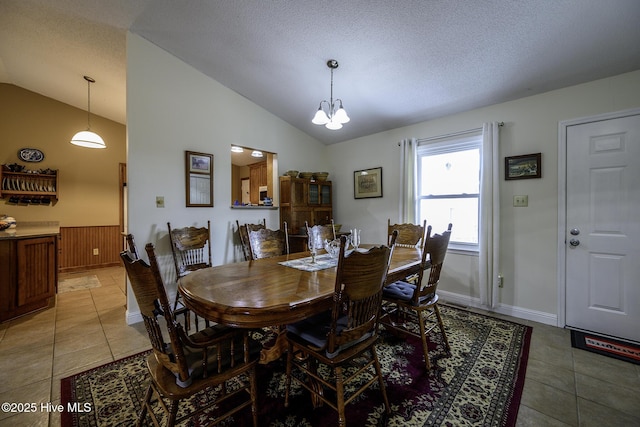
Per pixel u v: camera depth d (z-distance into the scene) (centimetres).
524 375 179
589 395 160
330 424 140
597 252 235
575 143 243
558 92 251
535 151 263
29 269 289
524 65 229
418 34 217
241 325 117
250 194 611
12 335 240
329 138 439
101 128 512
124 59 319
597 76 229
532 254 265
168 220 288
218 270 181
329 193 436
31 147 443
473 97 282
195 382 113
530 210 266
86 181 496
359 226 418
